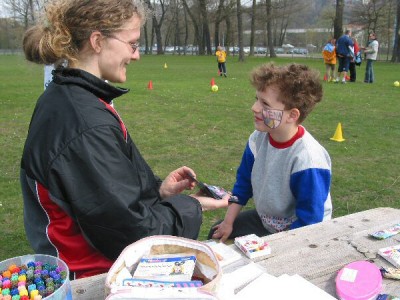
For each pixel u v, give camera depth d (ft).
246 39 227.81
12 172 17.80
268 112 7.11
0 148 21.30
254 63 102.94
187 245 3.98
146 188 5.47
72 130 4.64
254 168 7.99
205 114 29.81
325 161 7.33
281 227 7.83
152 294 3.12
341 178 16.79
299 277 4.52
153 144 21.89
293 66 7.22
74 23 5.07
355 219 6.38
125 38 5.27
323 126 25.76
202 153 20.33
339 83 50.21
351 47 49.65
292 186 7.35
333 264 5.06
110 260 5.12
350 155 19.89
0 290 3.56
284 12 146.20
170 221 5.32
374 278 4.54
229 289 4.18
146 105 33.88
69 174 4.58
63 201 4.75
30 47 5.44
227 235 8.41
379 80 55.52
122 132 5.05
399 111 30.73
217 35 163.73
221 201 6.53
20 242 12.34
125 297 3.12
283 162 7.39
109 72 5.43
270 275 4.56
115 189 4.66
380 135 23.59
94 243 4.96
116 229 4.78
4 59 124.47
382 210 6.74
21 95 40.16
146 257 3.97
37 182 4.91
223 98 37.91
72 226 5.23
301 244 5.57
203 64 100.48
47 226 5.28
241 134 23.91
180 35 208.95
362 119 27.84
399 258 5.03
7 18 162.81
